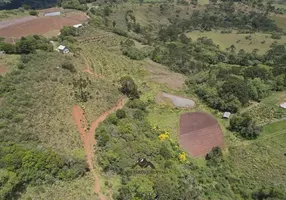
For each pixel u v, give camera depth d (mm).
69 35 113250
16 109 61625
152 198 48719
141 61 110125
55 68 82062
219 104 86250
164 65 110562
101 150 58531
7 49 86812
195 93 92875
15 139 53656
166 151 63375
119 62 102125
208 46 150625
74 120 66750
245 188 59938
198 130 77125
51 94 70812
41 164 49094
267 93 93500
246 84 90875
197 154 69875
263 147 72812
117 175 53500
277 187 59375
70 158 53000
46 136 58094
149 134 68625
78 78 81688
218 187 58906
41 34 115812
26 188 46312
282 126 80188
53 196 46312
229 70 106312
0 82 69125
